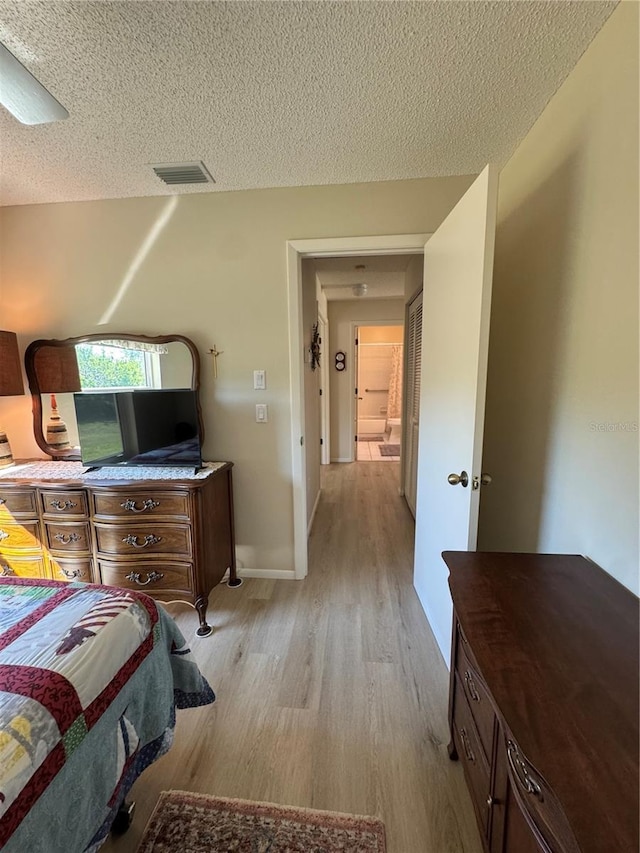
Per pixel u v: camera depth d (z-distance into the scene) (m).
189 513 1.84
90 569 1.96
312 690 1.53
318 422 3.95
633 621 0.87
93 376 2.24
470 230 1.37
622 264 0.99
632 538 0.97
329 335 5.34
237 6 1.01
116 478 1.92
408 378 3.66
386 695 1.50
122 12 1.02
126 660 0.98
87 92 1.31
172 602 1.97
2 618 1.00
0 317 2.28
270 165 1.80
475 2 1.01
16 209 2.18
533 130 1.52
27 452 2.40
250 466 2.29
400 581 2.34
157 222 2.12
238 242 2.09
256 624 1.95
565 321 1.28
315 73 1.24
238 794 1.15
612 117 1.03
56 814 0.73
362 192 1.97
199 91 1.32
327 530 3.12
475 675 0.95
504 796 0.77
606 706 0.65
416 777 1.20
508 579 1.04
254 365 2.19
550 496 1.38
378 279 3.95
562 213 1.29
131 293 2.19
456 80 1.28
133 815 1.10
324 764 1.24
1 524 1.96
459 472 1.50
